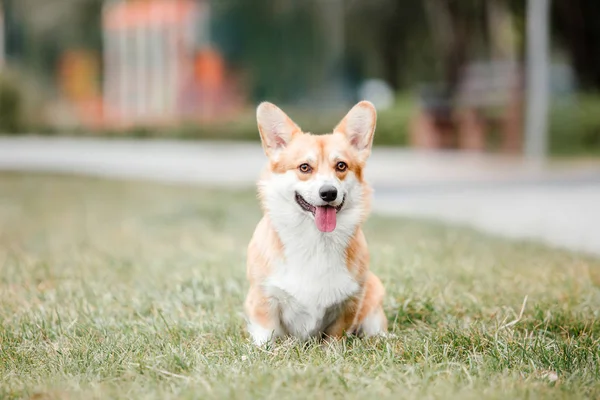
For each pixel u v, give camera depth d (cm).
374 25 3900
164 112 4169
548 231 1173
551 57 3875
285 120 579
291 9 4328
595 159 2431
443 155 2711
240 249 958
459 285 723
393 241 1011
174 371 485
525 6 3120
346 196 552
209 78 4288
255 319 560
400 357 513
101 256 923
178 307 654
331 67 4822
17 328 598
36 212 1410
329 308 553
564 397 429
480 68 3209
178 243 1041
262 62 4588
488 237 1074
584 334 569
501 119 2734
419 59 4219
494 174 1950
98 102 4634
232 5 4369
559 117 2697
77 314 641
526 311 624
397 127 3172
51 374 485
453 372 470
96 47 4897
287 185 548
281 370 464
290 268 548
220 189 1727
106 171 2197
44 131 3806
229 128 3672
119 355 517
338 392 436
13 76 3844
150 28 4181
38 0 4628
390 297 658
